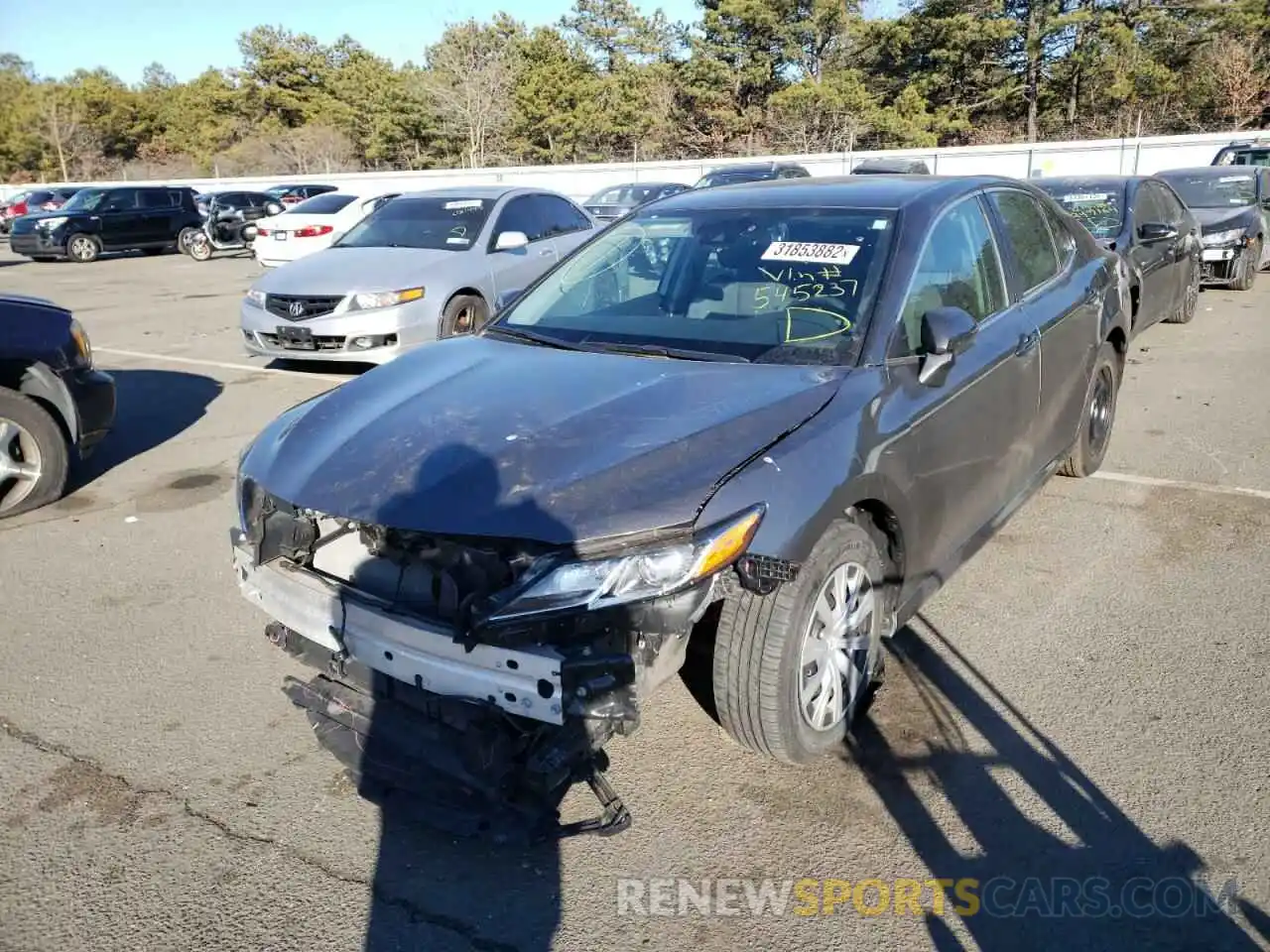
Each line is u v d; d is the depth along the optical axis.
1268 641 3.93
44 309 5.84
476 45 51.16
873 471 3.11
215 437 7.32
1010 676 3.73
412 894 2.73
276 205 25.08
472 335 4.18
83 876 2.81
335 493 2.89
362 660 2.88
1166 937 2.52
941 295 3.85
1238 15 38.19
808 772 3.21
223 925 2.63
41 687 3.83
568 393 3.27
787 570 2.74
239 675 3.91
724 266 3.96
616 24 56.22
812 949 2.52
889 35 43.06
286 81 66.31
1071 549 4.88
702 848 2.89
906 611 3.54
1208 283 12.92
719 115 46.31
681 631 2.65
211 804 3.12
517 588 2.59
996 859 2.81
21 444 5.75
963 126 42.12
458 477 2.82
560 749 2.68
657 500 2.69
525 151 51.66
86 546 5.26
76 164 65.00
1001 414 4.02
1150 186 9.84
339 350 8.41
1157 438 6.66
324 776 3.26
